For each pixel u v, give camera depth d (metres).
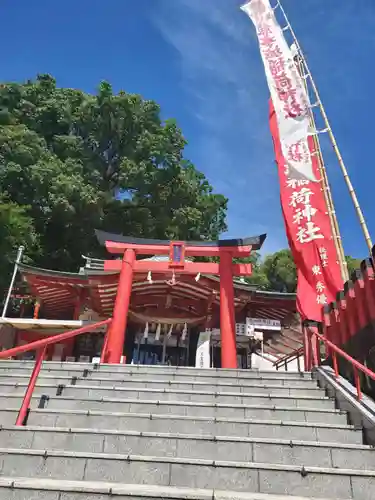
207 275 16.59
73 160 34.31
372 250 6.53
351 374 7.22
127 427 5.18
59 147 36.72
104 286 17.89
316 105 10.59
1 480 3.28
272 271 40.53
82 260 34.81
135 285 18.58
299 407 5.77
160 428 5.17
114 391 6.53
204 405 5.75
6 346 19.16
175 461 3.91
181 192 37.50
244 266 14.96
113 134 39.09
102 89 37.69
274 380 7.46
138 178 35.53
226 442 4.54
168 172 36.69
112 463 3.94
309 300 9.65
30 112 37.69
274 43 12.26
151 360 21.08
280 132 10.79
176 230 37.12
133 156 37.81
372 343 6.46
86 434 4.62
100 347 21.09
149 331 21.44
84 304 20.88
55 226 33.41
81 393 6.49
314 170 10.92
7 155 29.38
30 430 4.64
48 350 20.39
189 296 19.69
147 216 36.94
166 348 21.41
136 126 38.94
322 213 10.49
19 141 29.47
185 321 20.12
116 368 8.33
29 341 19.91
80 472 3.90
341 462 4.39
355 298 7.25
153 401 5.80
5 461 3.97
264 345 21.25
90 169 36.91
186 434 4.64
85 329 7.06
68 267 34.22
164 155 36.88
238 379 7.55
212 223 44.56
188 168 44.12
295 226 10.62
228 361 12.76
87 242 34.34
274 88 11.40
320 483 3.76
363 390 6.66
